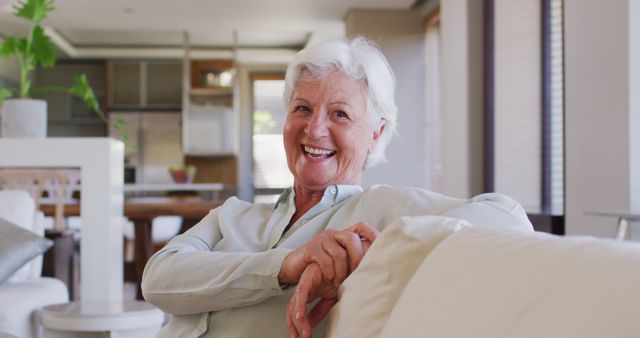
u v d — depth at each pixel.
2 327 2.72
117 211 3.90
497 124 5.73
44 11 4.18
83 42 10.62
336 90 1.65
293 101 1.69
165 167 10.93
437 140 7.85
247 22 9.30
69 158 3.74
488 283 0.82
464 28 6.17
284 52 11.03
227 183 10.53
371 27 8.42
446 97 6.71
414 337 0.89
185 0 8.25
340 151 1.67
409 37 8.41
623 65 3.79
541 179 5.37
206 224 1.75
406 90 8.35
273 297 1.49
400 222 1.12
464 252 0.93
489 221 1.33
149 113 10.97
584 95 4.12
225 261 1.46
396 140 8.29
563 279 0.73
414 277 1.00
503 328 0.74
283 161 11.69
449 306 0.86
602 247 0.76
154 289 1.52
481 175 6.10
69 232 3.73
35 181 4.00
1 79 10.16
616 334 0.62
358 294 1.13
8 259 3.06
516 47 5.57
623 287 0.65
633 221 3.68
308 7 8.49
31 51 4.18
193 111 10.37
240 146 11.69
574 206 4.23
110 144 3.73
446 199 1.50
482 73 6.09
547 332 0.69
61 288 3.23
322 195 1.70
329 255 1.28
